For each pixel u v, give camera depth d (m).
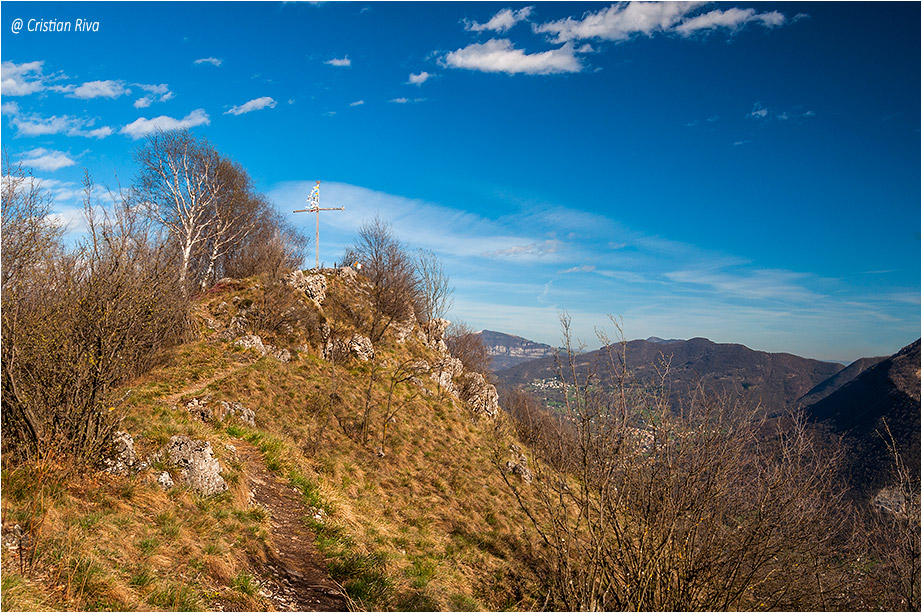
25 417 7.95
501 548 16.45
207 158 39.25
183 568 7.33
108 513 7.82
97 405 8.73
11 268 9.30
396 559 12.07
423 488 20.02
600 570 7.39
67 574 6.01
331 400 23.42
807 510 8.41
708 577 7.75
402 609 9.16
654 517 7.28
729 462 7.59
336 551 10.48
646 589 7.37
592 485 7.13
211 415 16.97
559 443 7.65
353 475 18.28
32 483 7.45
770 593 9.07
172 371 20.86
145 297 9.66
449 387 35.19
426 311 45.88
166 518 8.34
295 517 11.81
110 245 9.34
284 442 16.59
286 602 7.88
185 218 36.50
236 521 9.58
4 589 5.23
